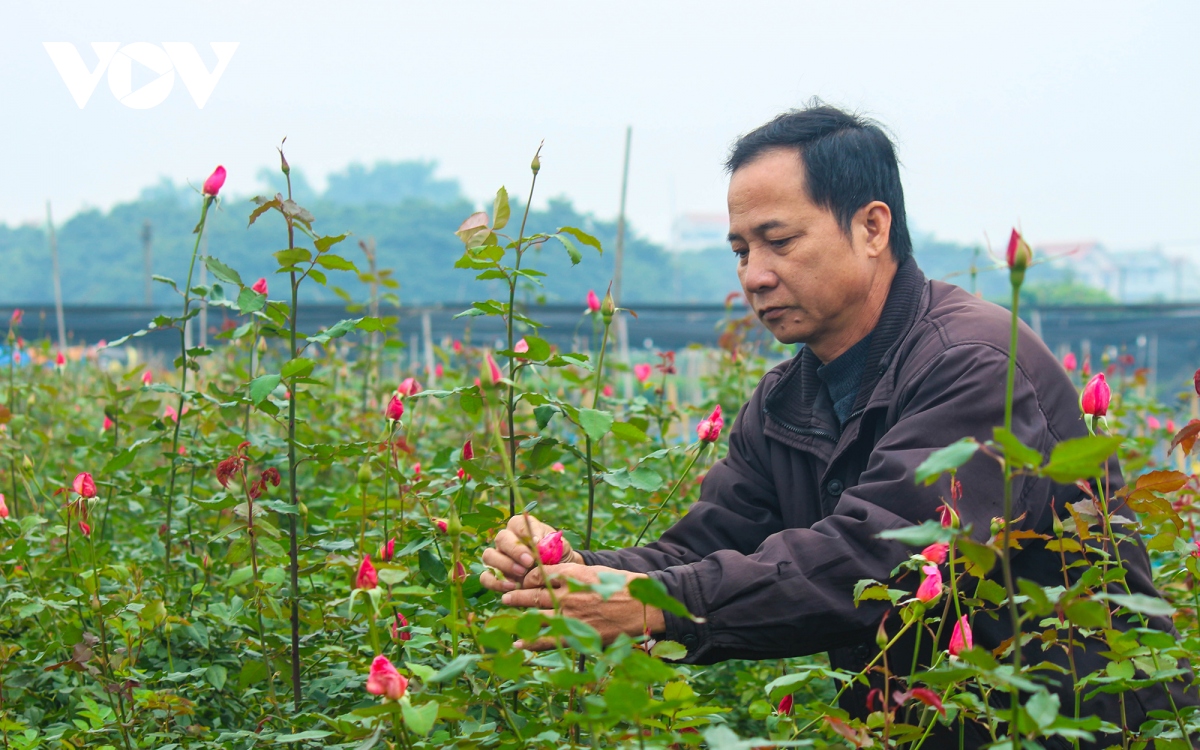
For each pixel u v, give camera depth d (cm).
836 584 188
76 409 623
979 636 208
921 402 207
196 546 352
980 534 191
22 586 295
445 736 177
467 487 251
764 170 220
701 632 189
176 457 312
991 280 4444
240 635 276
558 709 201
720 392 546
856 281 222
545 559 184
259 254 5900
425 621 225
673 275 6750
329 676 250
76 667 230
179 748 221
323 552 288
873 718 164
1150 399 595
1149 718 194
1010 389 132
